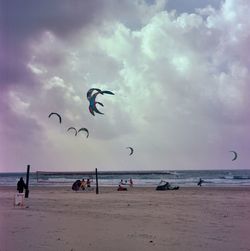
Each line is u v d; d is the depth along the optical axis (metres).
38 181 81.56
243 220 13.41
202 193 32.03
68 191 37.22
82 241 9.17
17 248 8.35
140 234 10.21
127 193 32.81
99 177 122.25
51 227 11.46
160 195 29.39
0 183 74.50
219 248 8.44
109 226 11.73
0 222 12.65
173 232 10.59
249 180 76.06
